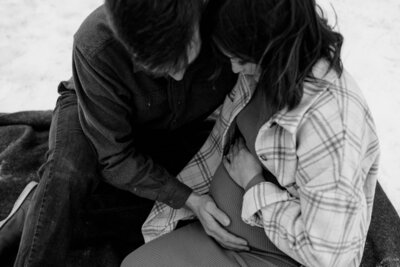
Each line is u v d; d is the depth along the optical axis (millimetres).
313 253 1192
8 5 2822
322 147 1135
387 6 2854
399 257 1755
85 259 1770
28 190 1846
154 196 1564
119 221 1846
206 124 1919
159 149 1825
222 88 1540
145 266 1450
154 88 1441
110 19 1050
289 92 1104
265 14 1007
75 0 2873
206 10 1089
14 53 2602
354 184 1136
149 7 983
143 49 1044
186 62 1114
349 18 2789
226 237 1418
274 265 1374
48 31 2711
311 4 1044
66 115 1675
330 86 1151
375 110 2377
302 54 1087
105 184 1898
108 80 1350
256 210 1318
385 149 2227
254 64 1136
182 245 1477
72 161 1580
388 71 2551
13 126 2139
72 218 1595
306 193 1175
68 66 2562
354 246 1230
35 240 1524
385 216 1855
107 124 1442
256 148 1274
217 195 1485
